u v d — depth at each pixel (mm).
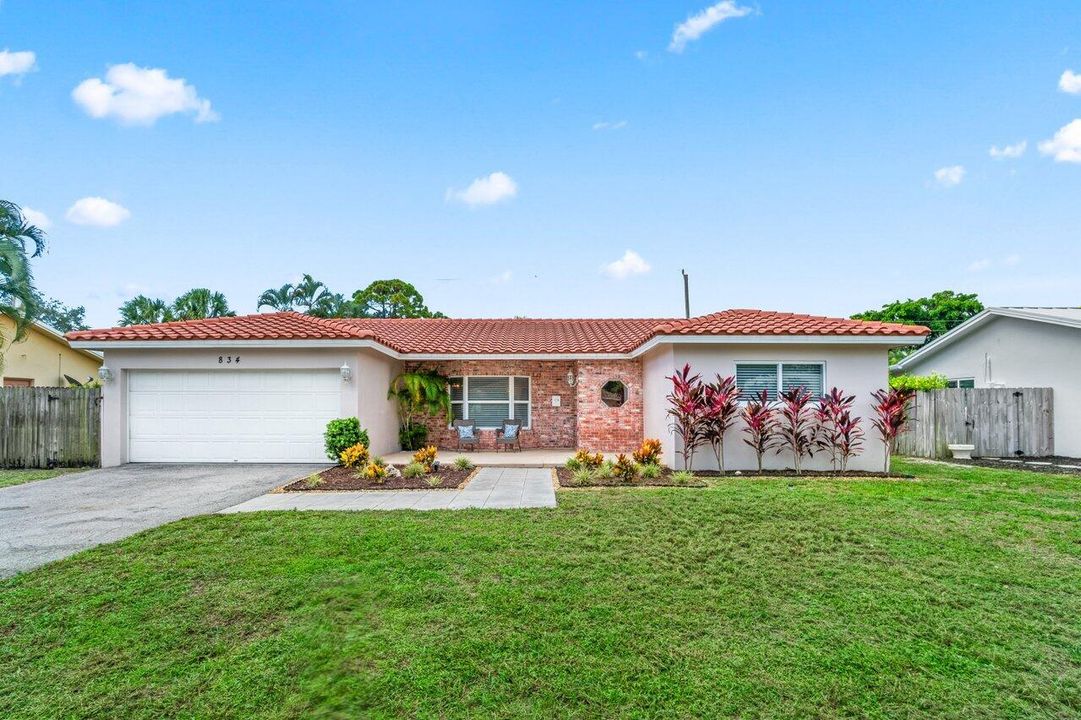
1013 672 3754
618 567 5504
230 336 12312
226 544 6207
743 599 4805
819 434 11328
